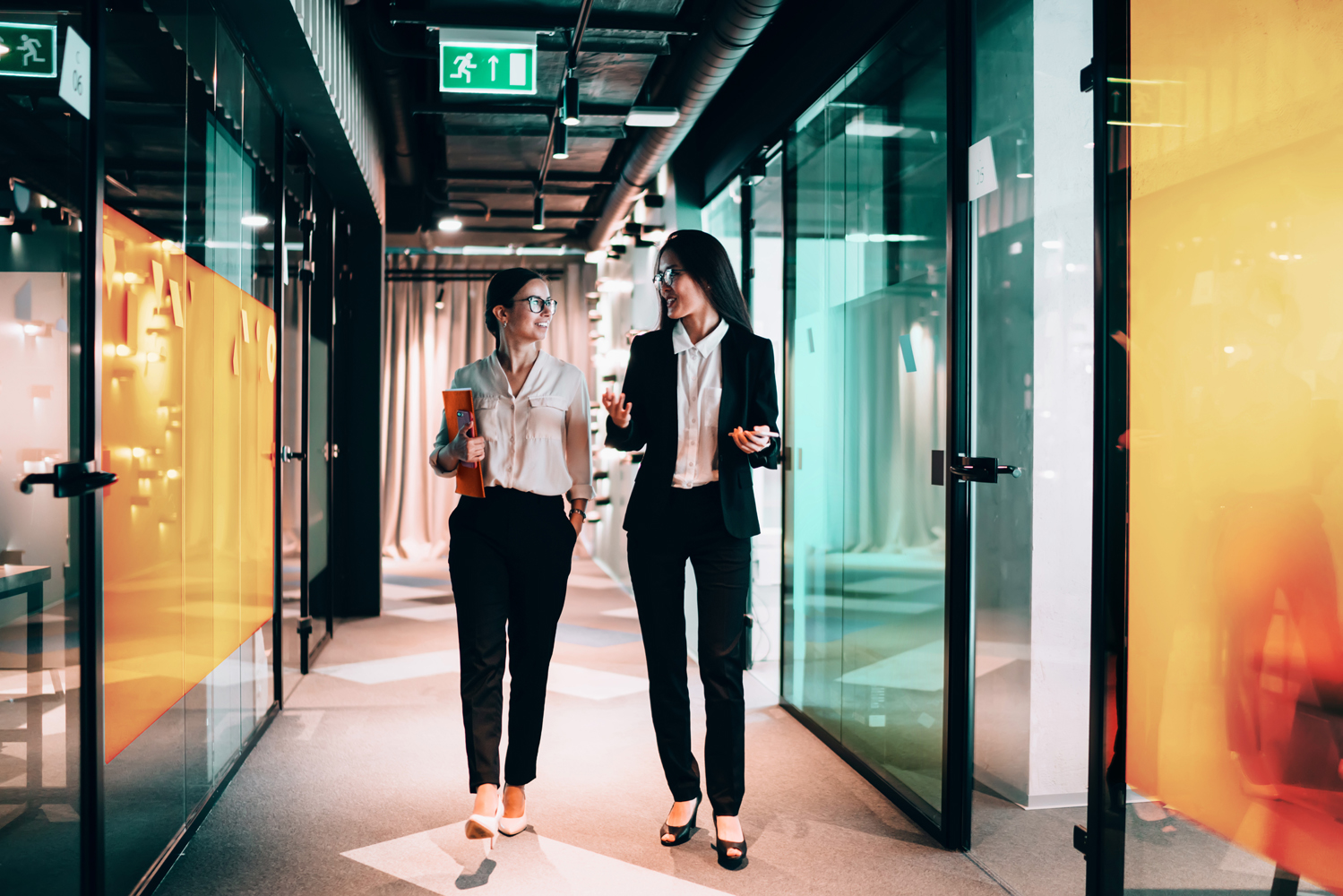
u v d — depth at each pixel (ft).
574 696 13.84
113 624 6.75
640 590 8.29
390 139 20.56
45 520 5.74
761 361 8.18
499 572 8.27
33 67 5.78
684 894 7.49
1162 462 5.82
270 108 12.17
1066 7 9.11
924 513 9.23
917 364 9.45
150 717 7.54
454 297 32.58
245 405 10.82
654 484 8.16
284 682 13.21
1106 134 6.26
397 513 32.19
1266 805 5.08
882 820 9.12
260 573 11.68
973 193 8.42
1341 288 4.55
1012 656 9.53
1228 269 5.24
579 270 32.81
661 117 14.99
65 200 5.88
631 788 9.94
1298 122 4.78
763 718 12.86
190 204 8.66
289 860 8.07
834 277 11.80
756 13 11.15
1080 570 9.34
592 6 12.98
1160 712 5.87
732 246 16.56
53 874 5.84
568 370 8.75
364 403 20.70
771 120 13.87
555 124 15.46
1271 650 5.05
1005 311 9.46
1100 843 6.33
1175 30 5.62
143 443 7.39
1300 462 4.81
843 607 11.23
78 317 5.98
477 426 8.36
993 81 9.00
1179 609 5.70
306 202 14.42
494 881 7.70
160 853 7.75
